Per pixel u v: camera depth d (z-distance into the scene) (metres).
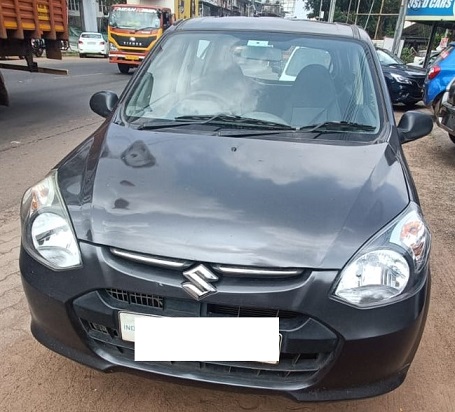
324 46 3.11
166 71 3.10
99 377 2.37
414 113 3.08
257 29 3.24
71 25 40.03
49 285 1.94
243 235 1.85
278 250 1.81
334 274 1.79
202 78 3.05
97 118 8.77
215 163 2.28
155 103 2.92
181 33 3.29
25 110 9.16
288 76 3.01
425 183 5.82
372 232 1.91
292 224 1.90
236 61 3.09
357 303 1.79
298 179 2.17
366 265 1.83
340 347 1.79
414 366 2.56
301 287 1.78
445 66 8.18
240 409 2.22
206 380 1.87
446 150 7.58
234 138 2.55
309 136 2.63
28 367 2.40
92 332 1.96
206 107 2.88
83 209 2.00
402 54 29.17
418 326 1.90
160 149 2.39
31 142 6.76
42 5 7.87
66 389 2.28
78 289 1.89
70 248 1.92
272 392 1.85
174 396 2.28
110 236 1.88
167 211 1.95
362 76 2.98
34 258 2.01
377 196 2.09
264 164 2.29
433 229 4.39
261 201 2.01
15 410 2.15
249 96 2.93
